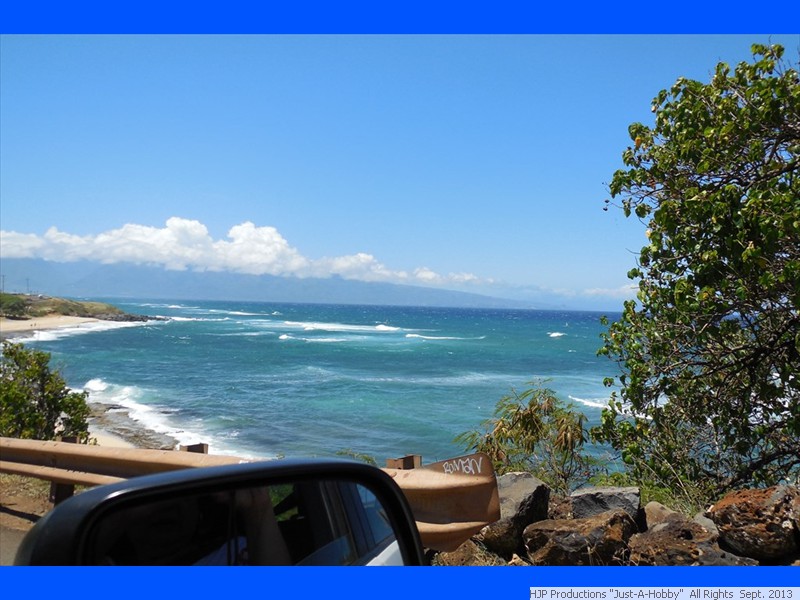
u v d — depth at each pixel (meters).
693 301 7.28
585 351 76.69
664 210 7.41
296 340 87.25
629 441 8.26
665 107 8.14
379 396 37.25
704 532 4.56
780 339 7.57
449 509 4.11
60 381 12.71
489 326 154.25
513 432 8.11
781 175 7.16
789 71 7.07
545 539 4.54
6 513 6.36
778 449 8.04
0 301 145.50
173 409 31.55
